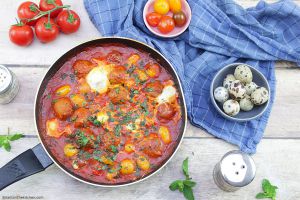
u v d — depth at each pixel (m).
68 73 0.69
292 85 0.76
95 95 0.68
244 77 0.70
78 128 0.67
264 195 0.70
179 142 0.65
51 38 0.72
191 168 0.71
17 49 0.73
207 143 0.72
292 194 0.71
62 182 0.69
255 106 0.72
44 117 0.67
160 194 0.70
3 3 0.74
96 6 0.74
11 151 0.69
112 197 0.69
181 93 0.68
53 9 0.70
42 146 0.62
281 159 0.72
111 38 0.68
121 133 0.67
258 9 0.77
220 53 0.76
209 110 0.74
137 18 0.75
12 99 0.71
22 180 0.68
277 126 0.74
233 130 0.73
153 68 0.70
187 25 0.75
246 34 0.75
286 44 0.78
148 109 0.68
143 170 0.66
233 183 0.64
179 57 0.74
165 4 0.74
